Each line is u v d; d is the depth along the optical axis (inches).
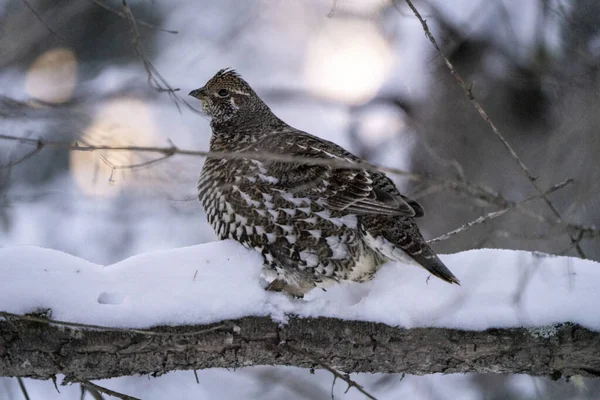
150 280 279.9
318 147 348.8
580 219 384.8
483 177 443.5
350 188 328.2
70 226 511.8
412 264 314.3
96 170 343.6
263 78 590.6
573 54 452.4
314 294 362.9
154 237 522.0
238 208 334.6
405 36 490.6
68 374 272.8
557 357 282.5
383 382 484.1
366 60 517.0
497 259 306.0
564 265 295.1
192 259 288.5
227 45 603.8
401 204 323.3
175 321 271.7
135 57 547.8
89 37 536.4
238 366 284.2
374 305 283.4
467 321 281.3
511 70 457.4
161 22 584.4
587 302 283.3
